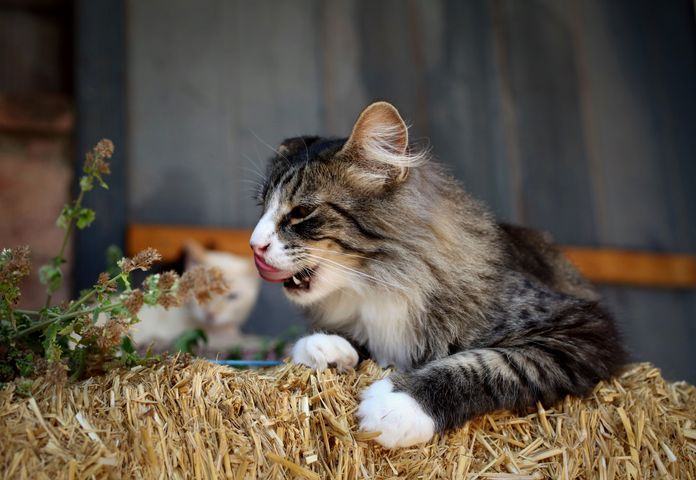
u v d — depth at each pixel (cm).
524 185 173
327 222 98
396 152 99
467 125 172
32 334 89
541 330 97
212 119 157
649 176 182
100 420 81
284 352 121
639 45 188
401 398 88
